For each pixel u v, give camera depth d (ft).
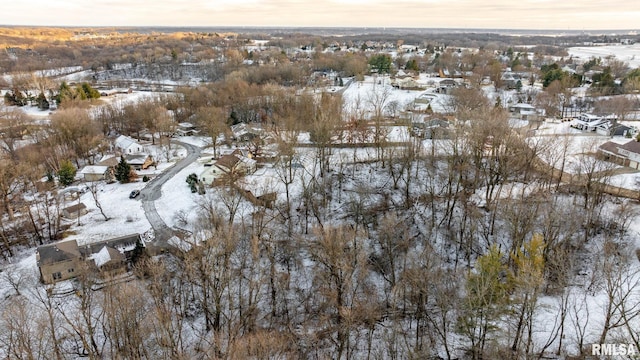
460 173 208.64
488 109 304.09
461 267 179.93
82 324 148.36
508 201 191.21
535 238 149.38
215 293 143.95
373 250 189.06
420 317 146.51
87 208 257.14
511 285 143.02
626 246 181.68
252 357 129.59
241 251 183.93
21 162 295.69
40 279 191.31
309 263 188.44
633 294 155.02
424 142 303.27
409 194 236.02
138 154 334.03
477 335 148.46
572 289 163.02
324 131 261.24
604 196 216.74
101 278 176.04
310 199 227.40
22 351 134.62
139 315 140.26
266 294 170.30
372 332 148.36
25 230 233.96
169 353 138.41
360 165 277.23
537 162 247.09
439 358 141.08
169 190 277.23
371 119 371.56
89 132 360.07
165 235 222.28
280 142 263.08
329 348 147.33
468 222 203.92
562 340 142.92
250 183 263.90
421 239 200.95
